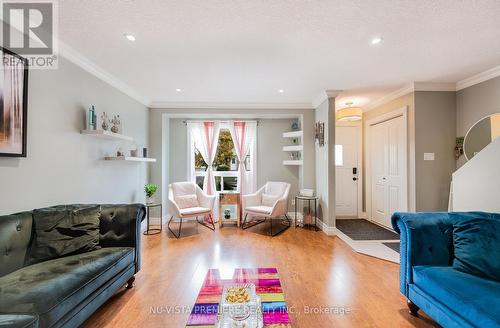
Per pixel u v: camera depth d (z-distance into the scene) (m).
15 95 1.90
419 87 3.50
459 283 1.46
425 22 2.00
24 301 1.27
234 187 5.09
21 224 1.78
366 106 4.75
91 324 1.71
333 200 3.92
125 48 2.46
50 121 2.29
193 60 2.75
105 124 2.98
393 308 1.90
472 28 2.08
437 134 3.52
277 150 5.06
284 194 4.32
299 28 2.10
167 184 4.84
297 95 4.13
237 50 2.51
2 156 1.83
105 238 2.20
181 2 1.75
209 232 4.01
